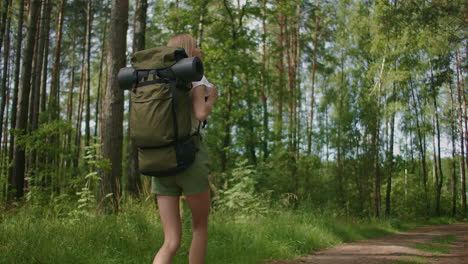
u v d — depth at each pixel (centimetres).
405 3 1442
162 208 205
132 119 192
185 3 1482
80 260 377
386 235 1409
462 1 1212
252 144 1716
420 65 2131
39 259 355
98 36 2698
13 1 1562
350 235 1034
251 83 1720
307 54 2823
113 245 455
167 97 185
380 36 1952
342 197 2206
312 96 2753
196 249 210
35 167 959
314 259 603
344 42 2478
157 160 188
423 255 696
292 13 1593
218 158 1647
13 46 2188
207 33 1588
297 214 936
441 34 1351
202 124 209
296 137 2086
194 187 197
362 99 2250
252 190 943
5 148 1253
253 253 544
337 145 2361
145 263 411
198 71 188
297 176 1831
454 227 2153
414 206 3459
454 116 3259
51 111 1145
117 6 811
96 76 2975
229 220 733
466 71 1698
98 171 778
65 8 2283
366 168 2270
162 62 188
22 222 476
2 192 909
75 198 766
